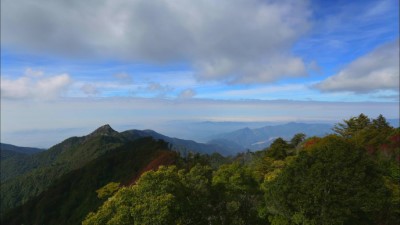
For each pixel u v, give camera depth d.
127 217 18.36
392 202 24.77
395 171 32.62
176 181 21.30
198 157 66.75
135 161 84.19
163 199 18.42
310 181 22.80
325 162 23.33
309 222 22.19
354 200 21.81
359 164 23.00
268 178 31.52
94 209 65.25
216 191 26.97
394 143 44.25
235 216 28.62
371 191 22.50
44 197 85.62
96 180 83.00
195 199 23.53
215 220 26.56
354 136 58.75
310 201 22.33
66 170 136.12
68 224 69.12
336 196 21.97
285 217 24.50
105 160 90.19
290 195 23.22
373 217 23.17
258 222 29.58
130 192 19.84
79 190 81.69
